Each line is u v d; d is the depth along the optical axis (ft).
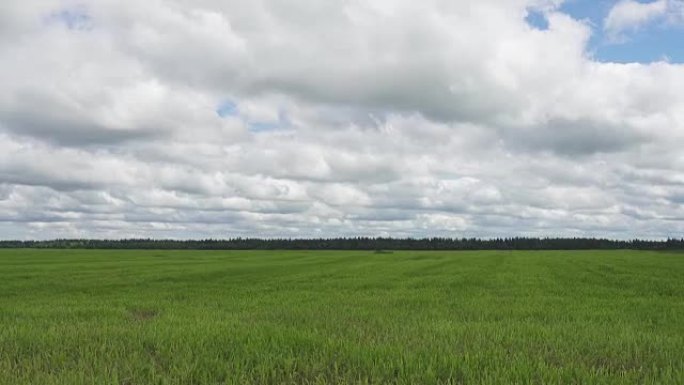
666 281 115.34
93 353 31.78
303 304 67.97
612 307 65.05
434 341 36.37
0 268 175.83
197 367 28.27
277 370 28.22
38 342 35.96
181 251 499.10
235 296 83.87
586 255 351.46
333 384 25.80
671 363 30.04
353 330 41.91
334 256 353.10
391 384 25.54
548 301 72.59
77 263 219.82
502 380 25.34
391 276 137.69
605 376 26.40
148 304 70.18
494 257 310.86
